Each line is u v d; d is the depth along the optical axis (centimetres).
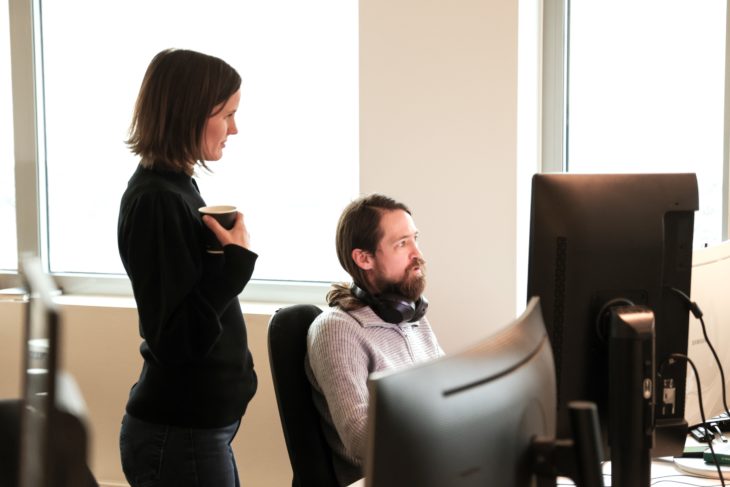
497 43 275
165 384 196
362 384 185
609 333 144
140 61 350
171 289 189
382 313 193
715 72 288
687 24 290
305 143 331
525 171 288
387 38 288
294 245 336
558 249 144
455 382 88
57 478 69
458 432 87
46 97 363
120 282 355
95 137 359
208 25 339
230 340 204
